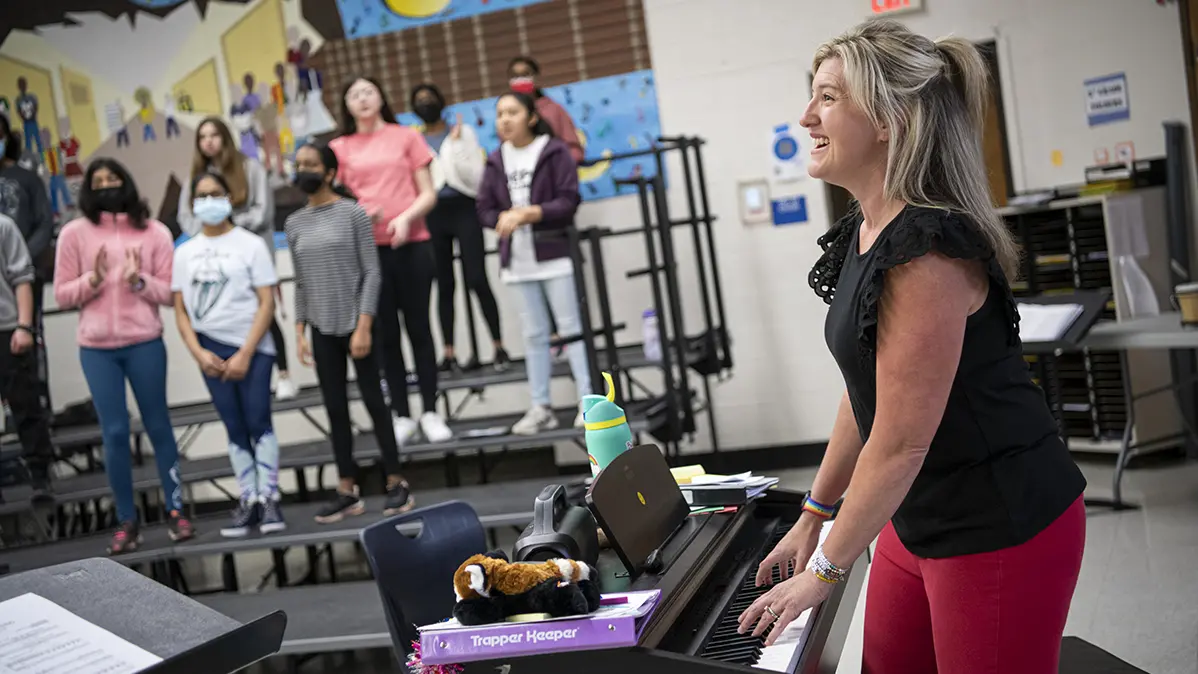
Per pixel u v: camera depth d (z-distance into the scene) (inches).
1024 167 225.3
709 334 222.8
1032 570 59.0
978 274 57.7
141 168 268.8
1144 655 122.6
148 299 175.3
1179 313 192.9
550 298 191.6
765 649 59.7
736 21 232.8
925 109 57.7
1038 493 59.2
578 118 243.4
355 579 201.8
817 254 233.3
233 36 261.3
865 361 58.7
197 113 265.3
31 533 242.7
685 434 232.5
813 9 228.7
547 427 195.5
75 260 172.9
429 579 98.0
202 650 50.8
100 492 215.2
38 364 227.0
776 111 232.4
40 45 269.6
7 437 261.3
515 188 185.9
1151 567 150.5
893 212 59.5
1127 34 211.0
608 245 244.7
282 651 145.9
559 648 53.7
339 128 256.7
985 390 58.6
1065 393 217.0
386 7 251.1
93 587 56.9
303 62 257.6
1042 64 220.2
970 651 60.4
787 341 237.0
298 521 185.3
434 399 204.1
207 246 174.6
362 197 195.2
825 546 58.7
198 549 177.3
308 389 259.9
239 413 178.2
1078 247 209.5
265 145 262.2
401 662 92.4
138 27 265.7
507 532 224.8
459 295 256.1
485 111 248.5
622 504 66.8
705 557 69.5
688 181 223.0
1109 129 215.5
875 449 57.6
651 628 56.6
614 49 239.9
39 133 271.1
